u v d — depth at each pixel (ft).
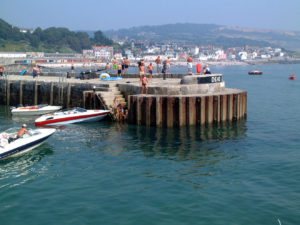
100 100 106.83
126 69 147.43
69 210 47.03
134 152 72.90
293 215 45.01
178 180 56.90
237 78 391.24
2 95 150.82
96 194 51.96
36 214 46.19
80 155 71.61
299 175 58.75
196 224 42.88
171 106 91.71
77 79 145.28
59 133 90.68
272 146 77.56
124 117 102.68
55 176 60.08
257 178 57.67
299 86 261.85
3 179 59.47
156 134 86.99
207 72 117.80
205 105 93.61
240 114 103.60
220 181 56.44
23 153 73.51
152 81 121.90
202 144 78.54
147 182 56.24
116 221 43.83
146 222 43.45
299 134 89.61
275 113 126.21
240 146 77.36
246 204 48.08
